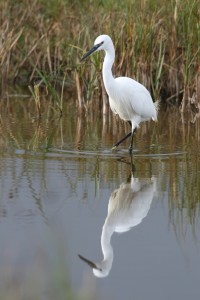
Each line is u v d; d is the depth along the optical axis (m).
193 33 18.44
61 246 7.92
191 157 13.81
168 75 19.78
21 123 16.86
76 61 19.92
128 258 9.07
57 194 11.27
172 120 18.09
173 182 12.06
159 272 8.66
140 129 16.86
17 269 8.35
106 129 16.62
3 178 11.98
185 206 10.93
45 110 18.75
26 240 9.35
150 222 10.27
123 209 10.73
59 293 7.71
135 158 13.69
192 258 9.06
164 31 19.05
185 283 8.40
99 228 9.95
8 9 21.62
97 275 8.55
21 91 21.69
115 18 18.94
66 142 14.85
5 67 21.78
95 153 13.98
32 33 21.97
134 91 14.29
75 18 20.81
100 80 18.73
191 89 19.12
